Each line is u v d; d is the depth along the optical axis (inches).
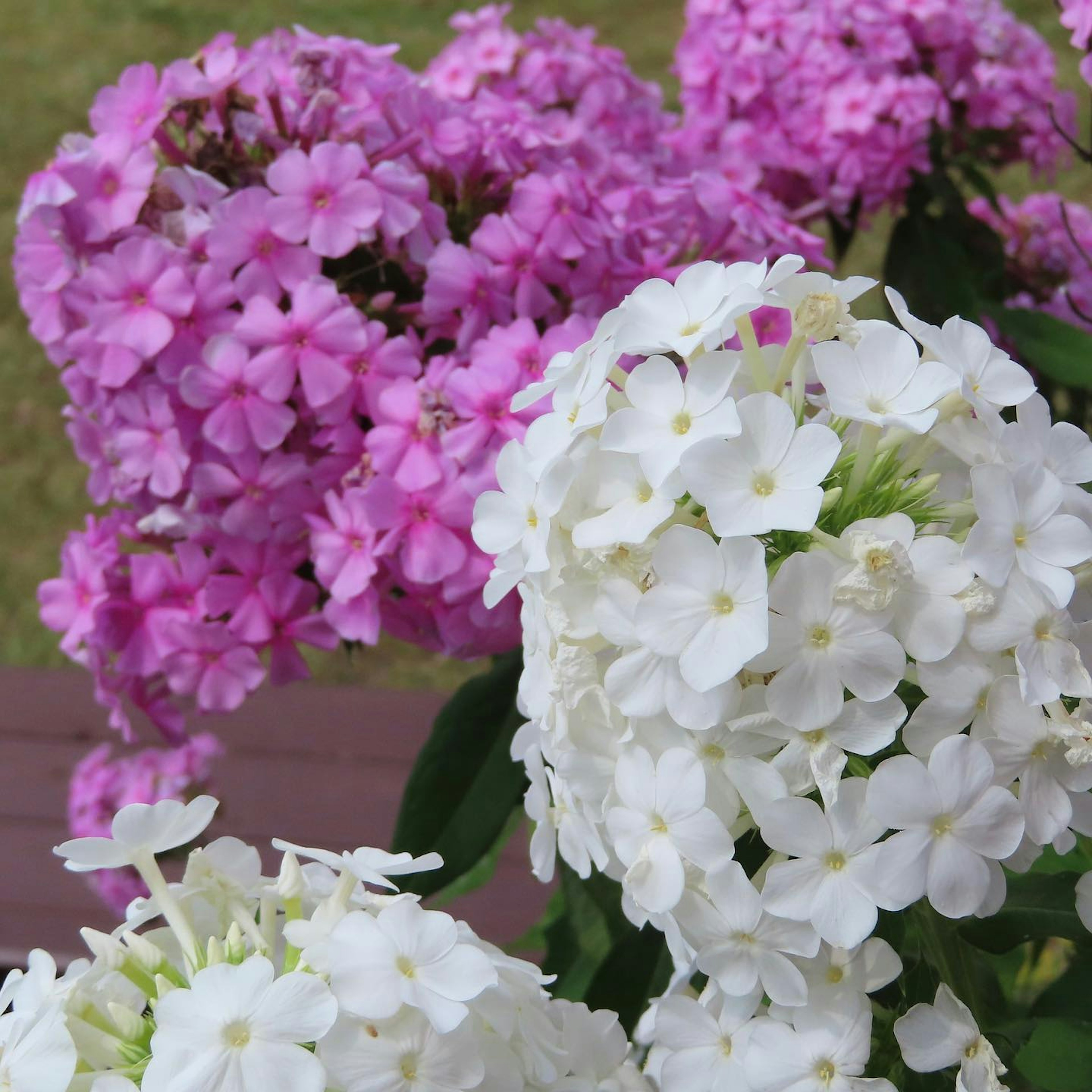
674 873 19.3
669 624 19.1
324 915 19.3
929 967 20.2
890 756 19.5
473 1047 18.8
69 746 33.8
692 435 19.3
